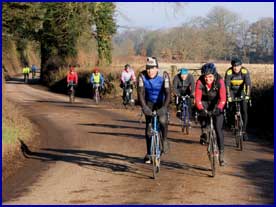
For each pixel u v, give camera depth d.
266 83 20.02
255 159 12.27
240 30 81.38
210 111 10.49
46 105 29.16
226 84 13.96
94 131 17.78
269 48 77.62
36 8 18.94
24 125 17.20
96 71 31.28
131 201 8.42
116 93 36.12
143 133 17.19
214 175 10.29
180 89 17.05
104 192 9.09
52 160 12.46
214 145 10.30
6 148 12.82
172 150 13.50
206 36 80.38
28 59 92.75
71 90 32.12
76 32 45.94
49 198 8.73
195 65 54.41
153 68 10.26
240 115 13.88
